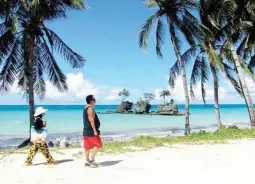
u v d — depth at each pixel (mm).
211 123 52375
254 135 18453
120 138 28219
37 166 10180
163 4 21922
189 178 8484
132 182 8164
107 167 9938
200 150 13062
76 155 12180
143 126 46344
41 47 22312
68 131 38125
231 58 25188
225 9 22766
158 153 12461
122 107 101812
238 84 25766
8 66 21562
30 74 21266
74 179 8508
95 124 9836
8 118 70312
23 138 31312
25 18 20609
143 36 22359
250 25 23562
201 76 26797
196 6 21375
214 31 24469
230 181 8102
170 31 22969
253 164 10055
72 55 22422
